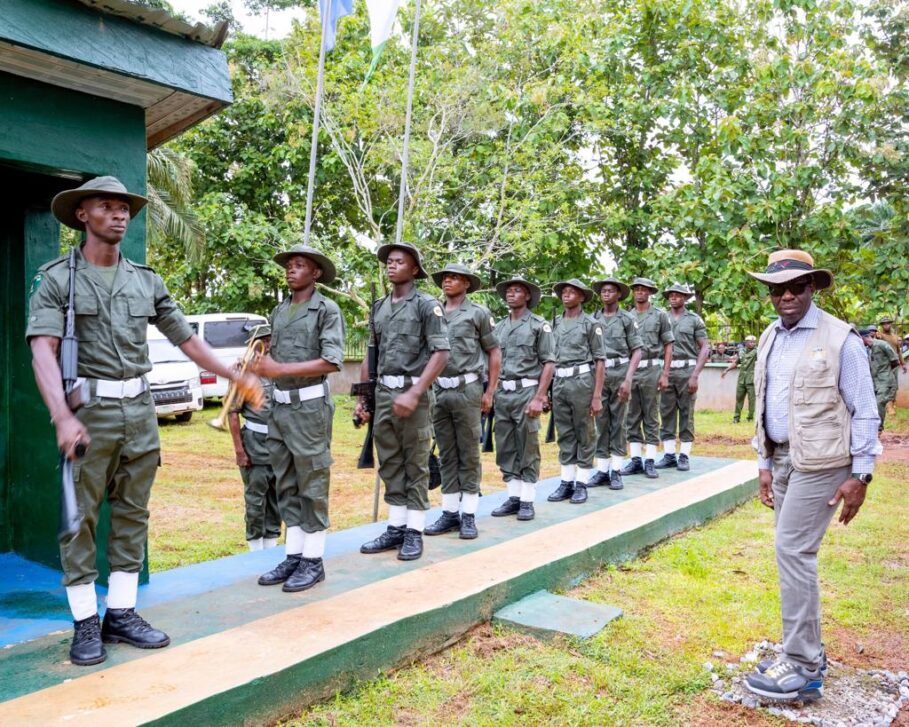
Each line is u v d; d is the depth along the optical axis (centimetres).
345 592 427
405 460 505
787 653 375
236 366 380
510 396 623
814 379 370
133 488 346
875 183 1472
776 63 1384
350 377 1931
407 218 1329
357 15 1528
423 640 396
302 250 432
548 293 1577
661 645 423
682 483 789
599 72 1497
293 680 328
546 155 1401
